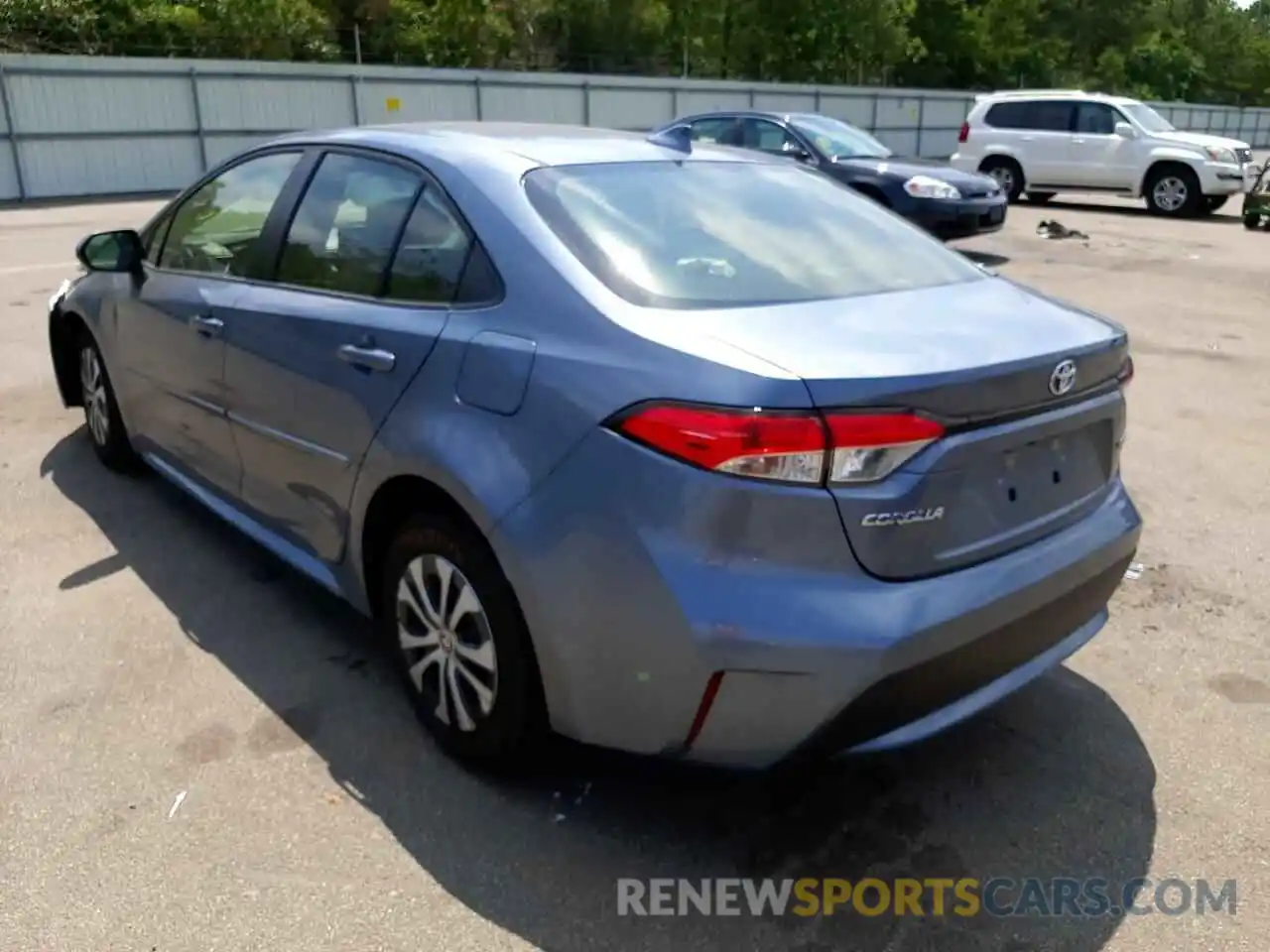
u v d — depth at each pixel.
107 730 3.26
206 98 22.98
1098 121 18.67
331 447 3.33
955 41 59.00
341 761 3.13
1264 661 3.79
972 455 2.54
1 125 20.22
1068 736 3.34
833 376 2.38
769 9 51.75
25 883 2.64
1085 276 12.09
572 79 28.36
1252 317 9.86
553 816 2.92
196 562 4.38
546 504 2.61
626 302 2.69
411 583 3.13
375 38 43.16
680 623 2.41
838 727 2.46
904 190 11.73
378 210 3.38
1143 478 5.66
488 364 2.80
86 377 5.36
